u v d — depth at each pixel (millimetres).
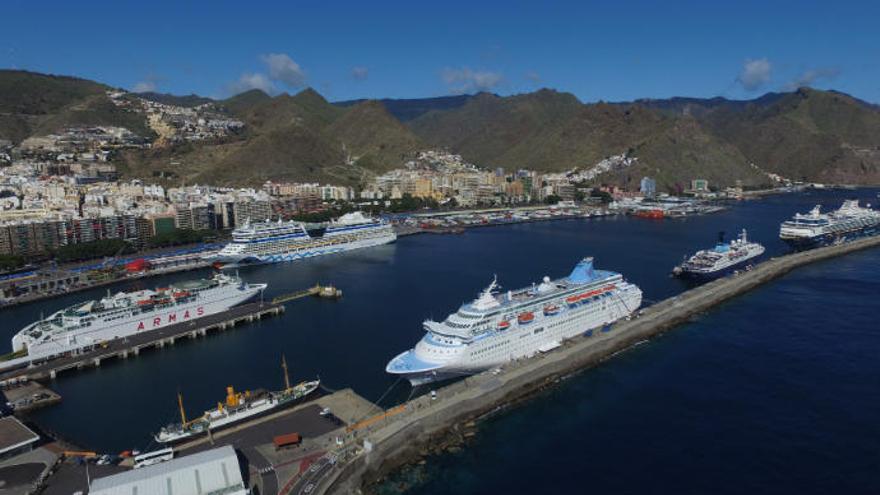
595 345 146125
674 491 92500
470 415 115500
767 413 116875
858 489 92125
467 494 92688
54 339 150500
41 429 112375
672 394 126250
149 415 120688
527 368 131500
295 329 176875
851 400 121438
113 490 80938
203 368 146500
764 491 92062
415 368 124875
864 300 196250
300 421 109438
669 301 187875
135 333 167875
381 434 103188
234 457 88938
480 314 132750
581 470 98500
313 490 87188
